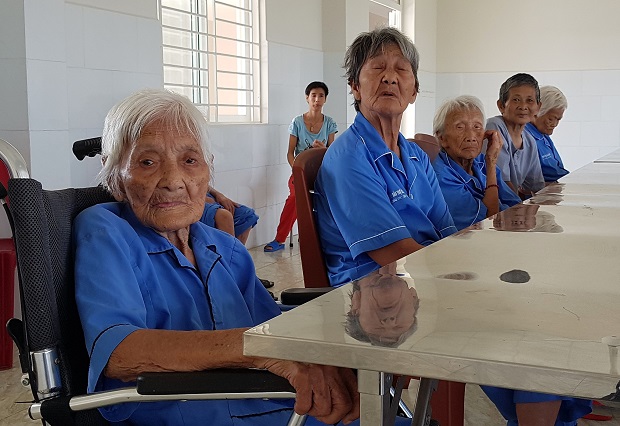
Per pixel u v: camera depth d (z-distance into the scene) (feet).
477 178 8.52
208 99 16.14
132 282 3.78
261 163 17.74
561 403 5.38
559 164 12.05
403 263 3.43
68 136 11.04
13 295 8.96
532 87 10.25
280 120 18.54
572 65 26.71
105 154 4.24
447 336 2.20
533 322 2.36
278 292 13.01
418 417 3.73
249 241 17.43
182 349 3.21
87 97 11.85
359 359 2.12
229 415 3.97
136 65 12.97
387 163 6.38
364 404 2.38
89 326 3.50
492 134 8.33
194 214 4.23
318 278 6.03
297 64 19.29
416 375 2.07
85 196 4.18
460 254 3.69
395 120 6.53
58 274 3.62
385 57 6.37
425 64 27.32
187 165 4.18
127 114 4.13
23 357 3.43
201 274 4.33
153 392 3.03
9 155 3.37
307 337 2.21
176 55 15.16
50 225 3.61
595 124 26.66
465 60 28.09
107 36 12.22
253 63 17.79
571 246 3.94
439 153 8.24
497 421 7.44
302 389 3.00
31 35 10.21
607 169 9.52
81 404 3.21
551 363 1.95
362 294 2.77
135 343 3.32
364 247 5.81
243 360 3.10
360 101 6.57
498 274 3.15
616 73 26.21
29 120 10.26
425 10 27.09
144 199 4.10
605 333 2.23
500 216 5.22
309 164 6.18
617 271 3.23
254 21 17.72
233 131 16.40
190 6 15.56
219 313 4.29
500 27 27.50
